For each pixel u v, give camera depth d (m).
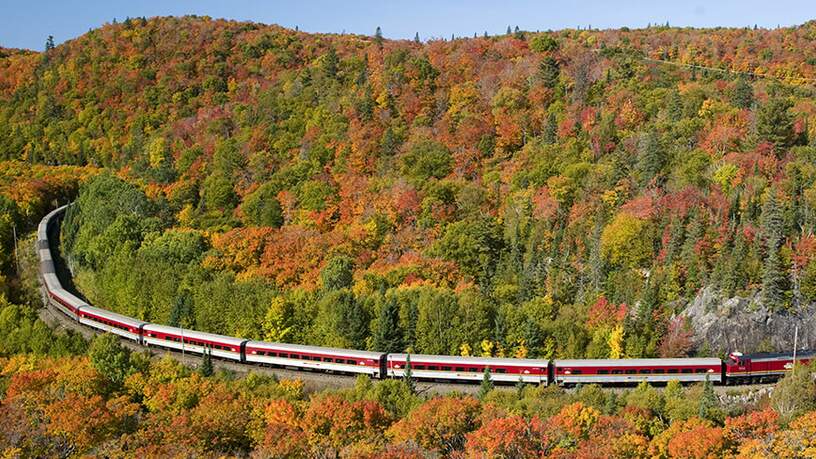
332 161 192.00
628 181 158.75
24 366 108.00
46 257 181.62
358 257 158.50
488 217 156.38
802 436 73.31
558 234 148.75
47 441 76.94
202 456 73.62
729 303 129.50
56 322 149.50
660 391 110.00
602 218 150.62
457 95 199.12
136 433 79.38
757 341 128.12
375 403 89.06
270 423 84.31
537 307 128.75
